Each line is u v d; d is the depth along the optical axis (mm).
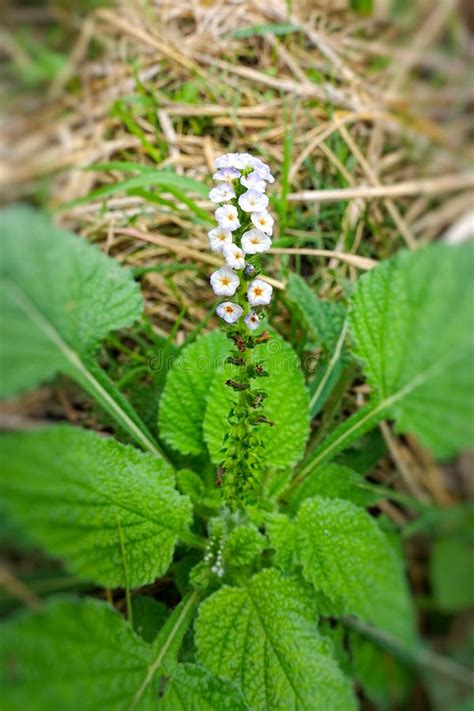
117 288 164
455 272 155
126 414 178
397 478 207
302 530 167
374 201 232
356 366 197
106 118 234
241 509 176
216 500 183
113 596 185
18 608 162
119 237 223
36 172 217
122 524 158
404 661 181
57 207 215
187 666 159
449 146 238
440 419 154
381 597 153
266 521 171
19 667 130
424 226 229
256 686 157
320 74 247
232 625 163
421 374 160
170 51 241
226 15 250
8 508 128
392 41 254
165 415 185
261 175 142
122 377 203
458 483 205
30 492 134
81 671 137
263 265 224
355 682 186
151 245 224
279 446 182
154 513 165
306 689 155
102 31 237
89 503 150
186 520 170
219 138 242
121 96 238
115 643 147
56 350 153
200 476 194
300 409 182
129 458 163
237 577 173
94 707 136
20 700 127
